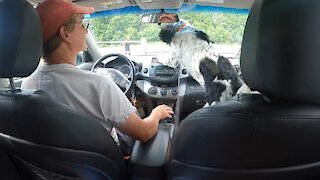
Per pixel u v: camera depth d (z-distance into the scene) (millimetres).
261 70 745
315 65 697
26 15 1004
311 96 721
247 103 797
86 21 1475
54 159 1048
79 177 1117
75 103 1249
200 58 1874
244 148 794
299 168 805
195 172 899
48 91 1258
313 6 677
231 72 1744
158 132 1479
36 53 1062
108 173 1158
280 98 753
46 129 989
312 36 684
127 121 1299
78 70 1279
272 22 708
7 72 1031
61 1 1263
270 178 826
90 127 1062
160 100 2664
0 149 1190
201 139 838
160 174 1225
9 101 1014
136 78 2570
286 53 698
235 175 839
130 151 1372
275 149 780
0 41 1000
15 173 1274
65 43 1286
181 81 2514
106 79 1283
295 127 752
